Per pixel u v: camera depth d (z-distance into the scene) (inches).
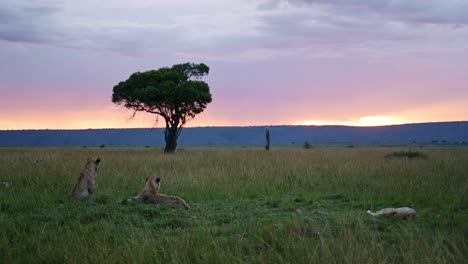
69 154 1126.4
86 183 483.2
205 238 309.4
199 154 1230.9
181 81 1779.0
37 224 371.9
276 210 435.8
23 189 532.1
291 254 271.4
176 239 305.3
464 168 725.3
